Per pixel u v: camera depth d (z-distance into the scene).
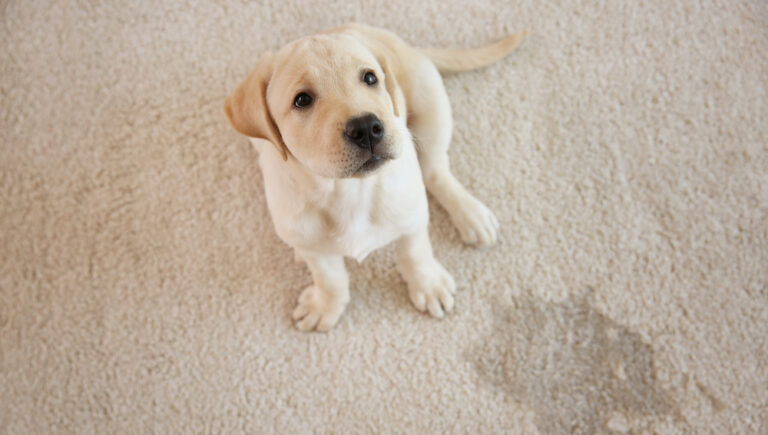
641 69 2.12
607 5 2.19
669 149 2.03
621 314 1.88
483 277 1.95
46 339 1.97
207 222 2.06
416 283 1.87
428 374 1.86
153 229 2.06
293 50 1.27
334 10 2.24
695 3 2.17
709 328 1.84
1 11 2.29
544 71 2.14
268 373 1.90
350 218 1.47
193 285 2.00
